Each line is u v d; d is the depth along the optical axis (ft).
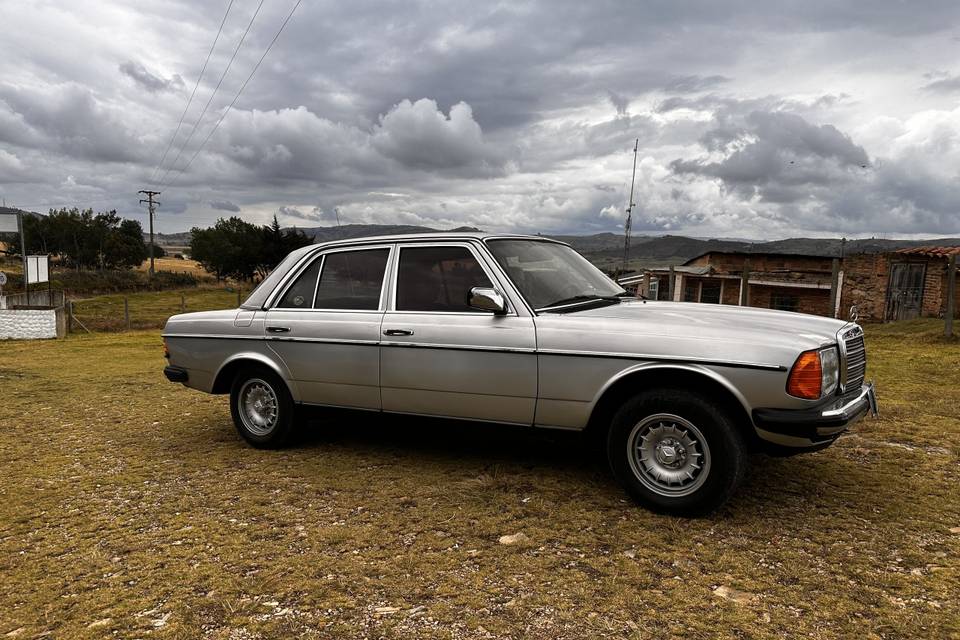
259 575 10.16
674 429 12.01
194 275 271.28
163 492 14.39
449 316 14.38
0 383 32.50
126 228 343.26
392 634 8.40
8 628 8.80
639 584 9.64
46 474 16.08
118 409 24.58
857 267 69.31
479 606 9.07
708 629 8.41
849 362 12.55
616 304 14.70
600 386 12.58
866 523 11.83
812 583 9.62
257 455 17.16
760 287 85.56
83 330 86.63
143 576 10.24
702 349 11.69
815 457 15.81
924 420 19.42
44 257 97.14
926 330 45.91
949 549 10.75
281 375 16.74
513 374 13.39
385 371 15.03
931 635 8.21
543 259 15.28
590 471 14.99
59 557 11.09
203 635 8.48
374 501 13.37
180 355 18.60
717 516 12.17
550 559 10.53
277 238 260.62
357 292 15.98
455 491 13.83
